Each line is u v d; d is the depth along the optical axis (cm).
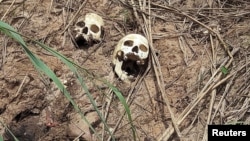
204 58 269
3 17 279
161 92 254
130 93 256
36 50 267
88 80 258
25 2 285
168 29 281
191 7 291
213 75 260
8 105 249
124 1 290
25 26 277
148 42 270
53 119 246
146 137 243
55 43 272
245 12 288
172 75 263
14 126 244
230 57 267
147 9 287
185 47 274
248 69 263
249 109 251
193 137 244
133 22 282
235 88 258
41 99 251
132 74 263
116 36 277
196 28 283
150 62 266
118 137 243
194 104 250
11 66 260
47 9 284
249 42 274
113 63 263
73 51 270
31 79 255
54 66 262
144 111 251
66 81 257
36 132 242
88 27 269
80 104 251
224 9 290
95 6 289
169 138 242
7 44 267
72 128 244
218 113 251
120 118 247
